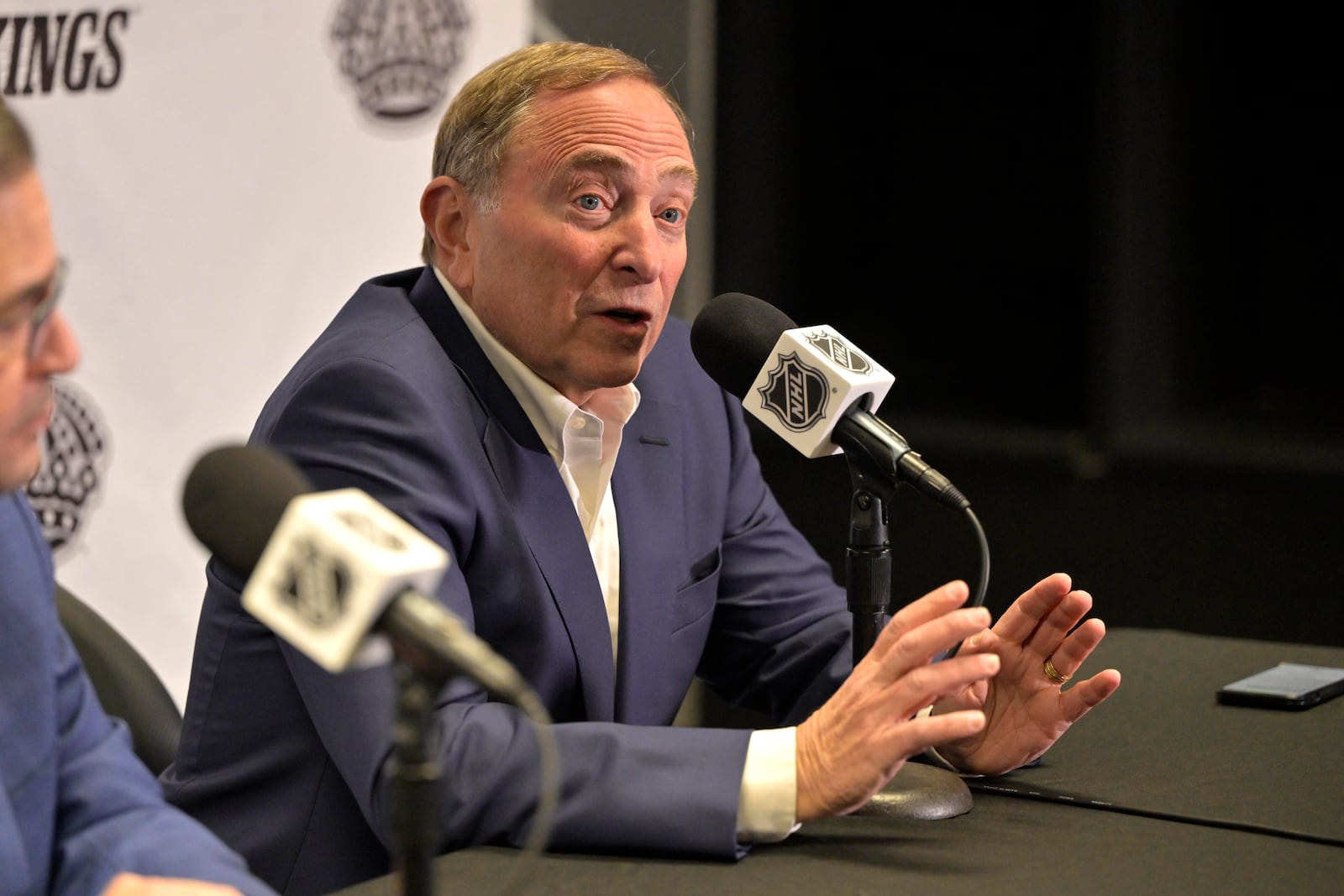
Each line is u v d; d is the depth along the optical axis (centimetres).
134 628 430
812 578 277
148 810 166
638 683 234
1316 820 184
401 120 399
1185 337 754
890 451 196
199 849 160
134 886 138
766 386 205
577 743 181
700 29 668
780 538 278
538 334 228
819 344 204
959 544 698
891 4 821
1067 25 799
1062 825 186
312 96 405
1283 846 176
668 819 171
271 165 409
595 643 224
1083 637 204
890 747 170
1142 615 640
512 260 225
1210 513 690
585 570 224
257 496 125
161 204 416
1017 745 205
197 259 414
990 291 836
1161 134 718
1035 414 831
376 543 115
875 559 201
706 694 600
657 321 234
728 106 747
